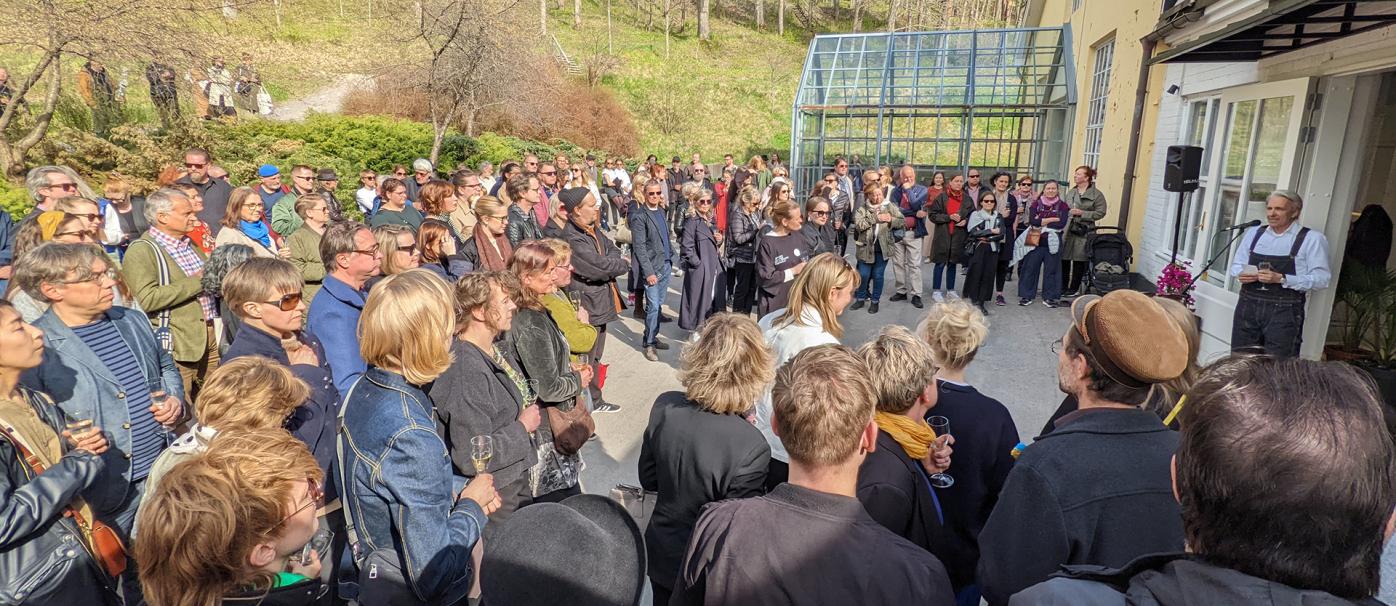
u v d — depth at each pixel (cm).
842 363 166
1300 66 538
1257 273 491
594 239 559
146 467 296
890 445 218
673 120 2858
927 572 144
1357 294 571
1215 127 696
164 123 1319
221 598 152
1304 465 88
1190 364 222
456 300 264
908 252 852
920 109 1443
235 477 154
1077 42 1299
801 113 1534
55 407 242
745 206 757
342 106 2064
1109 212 1038
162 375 323
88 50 1030
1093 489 167
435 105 1742
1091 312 184
